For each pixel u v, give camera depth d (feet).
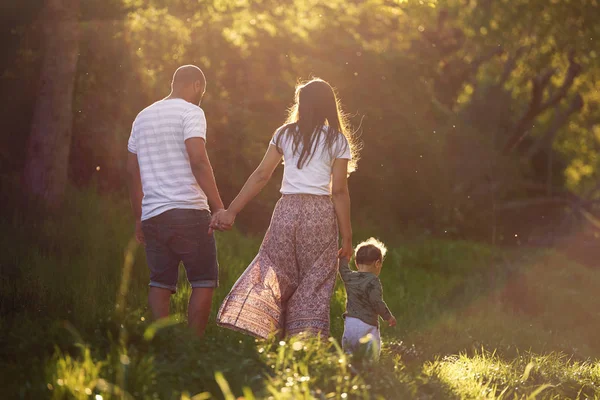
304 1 52.29
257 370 13.24
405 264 52.11
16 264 25.12
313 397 11.53
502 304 42.34
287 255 17.42
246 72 52.44
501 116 98.02
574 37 69.36
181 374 12.48
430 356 23.65
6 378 12.17
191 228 17.57
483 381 18.79
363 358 14.46
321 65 55.83
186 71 18.21
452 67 88.43
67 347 13.76
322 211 17.38
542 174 106.32
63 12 35.58
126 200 42.55
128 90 45.11
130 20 44.60
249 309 17.13
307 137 17.33
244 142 49.83
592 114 112.37
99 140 43.70
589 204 107.24
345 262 19.30
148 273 27.17
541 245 87.25
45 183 34.76
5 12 40.50
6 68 42.06
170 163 17.56
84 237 30.17
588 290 51.44
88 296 22.03
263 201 51.55
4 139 41.93
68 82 35.68
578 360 29.32
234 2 48.24
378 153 61.57
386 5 59.93
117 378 11.51
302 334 15.67
